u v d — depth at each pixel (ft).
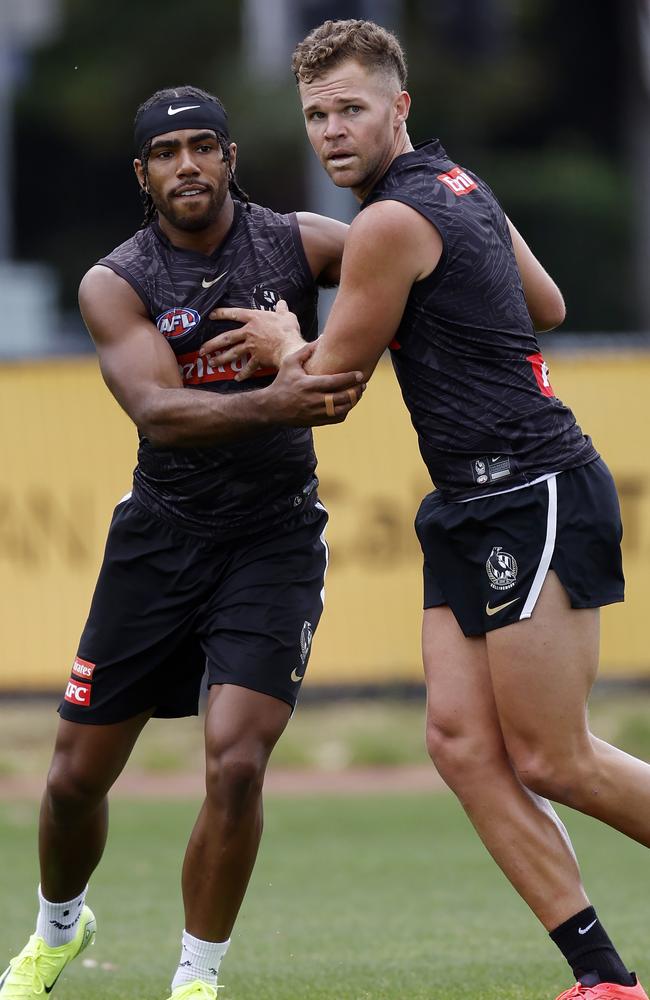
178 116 52.75
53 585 133.90
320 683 133.69
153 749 139.33
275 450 54.90
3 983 57.57
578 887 51.47
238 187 54.95
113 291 54.13
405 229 49.78
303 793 122.93
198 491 54.90
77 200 435.12
